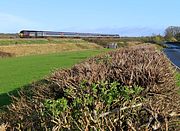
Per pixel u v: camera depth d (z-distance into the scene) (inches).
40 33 4628.4
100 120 207.9
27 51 3376.0
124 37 6481.3
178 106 236.8
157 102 229.8
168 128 206.8
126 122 206.4
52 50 3806.6
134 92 234.5
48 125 224.2
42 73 1349.7
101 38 5644.7
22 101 290.2
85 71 316.8
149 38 6382.9
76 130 207.9
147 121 207.0
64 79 289.4
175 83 359.6
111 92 230.7
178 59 2064.5
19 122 255.4
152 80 290.5
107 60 442.9
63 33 5054.1
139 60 432.8
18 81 1085.1
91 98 224.2
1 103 641.0
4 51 3090.6
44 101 256.7
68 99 260.2
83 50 3996.1
